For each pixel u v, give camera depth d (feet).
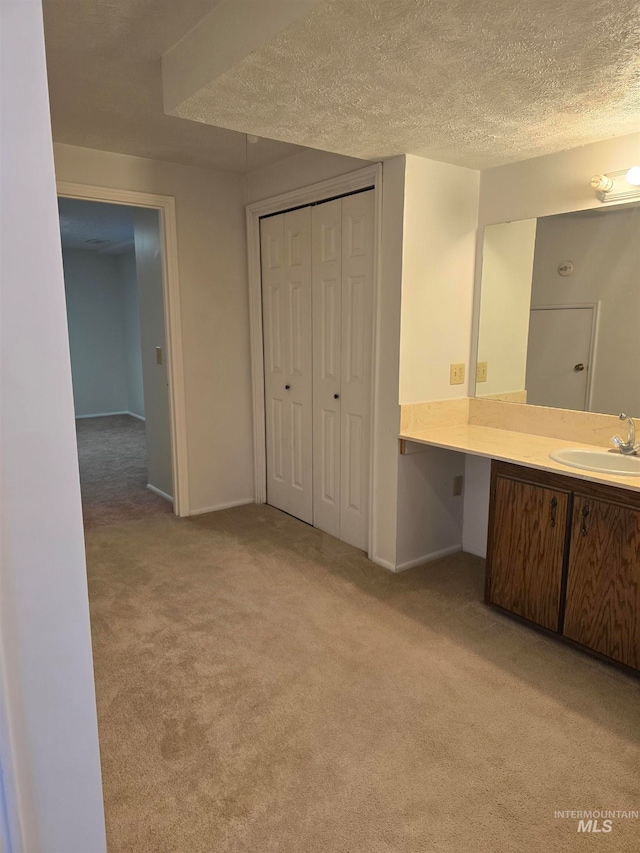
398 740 5.84
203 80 6.00
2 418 1.62
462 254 9.52
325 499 11.53
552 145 8.02
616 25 4.70
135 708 6.32
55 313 1.66
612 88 6.01
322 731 5.97
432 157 8.61
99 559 10.33
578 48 5.11
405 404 9.28
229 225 12.21
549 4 4.37
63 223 17.70
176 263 11.60
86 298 24.98
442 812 4.97
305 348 11.46
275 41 4.98
